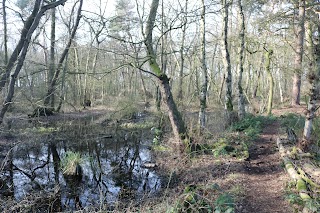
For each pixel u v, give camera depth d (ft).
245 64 82.84
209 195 20.15
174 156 33.60
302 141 26.94
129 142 46.93
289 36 56.29
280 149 29.37
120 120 62.59
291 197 18.62
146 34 31.73
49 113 65.31
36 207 23.77
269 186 22.12
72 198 25.62
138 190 26.84
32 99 37.19
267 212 17.84
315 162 23.81
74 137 50.01
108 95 93.35
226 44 43.62
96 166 34.86
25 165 35.42
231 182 23.09
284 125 41.96
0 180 30.27
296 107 63.05
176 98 62.18
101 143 46.73
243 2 47.73
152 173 31.35
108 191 27.07
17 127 51.01
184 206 17.67
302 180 20.40
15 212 22.74
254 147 33.65
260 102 73.51
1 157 38.01
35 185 28.89
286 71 65.46
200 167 28.71
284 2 42.39
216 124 43.45
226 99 45.14
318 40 24.95
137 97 84.23
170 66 79.25
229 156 30.42
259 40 62.03
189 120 41.24
